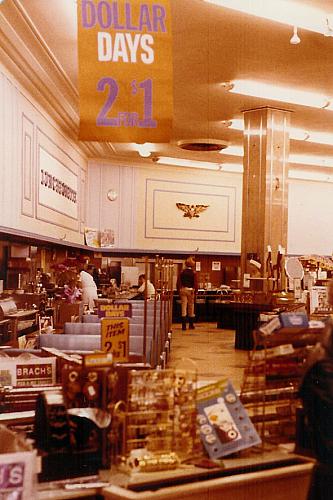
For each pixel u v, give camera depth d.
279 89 10.27
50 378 3.32
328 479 2.17
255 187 11.58
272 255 11.46
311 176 18.78
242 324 9.73
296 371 2.43
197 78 9.63
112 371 2.27
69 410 2.23
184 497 2.01
